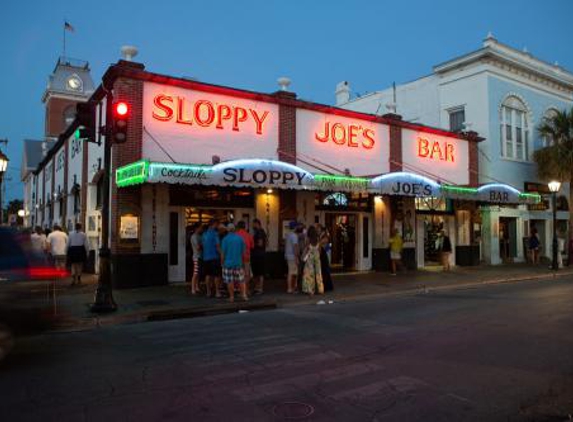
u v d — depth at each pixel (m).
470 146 23.36
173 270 14.84
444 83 26.14
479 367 6.27
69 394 5.30
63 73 56.41
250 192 16.45
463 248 22.58
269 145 16.58
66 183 23.48
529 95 26.53
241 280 11.92
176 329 8.95
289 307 11.76
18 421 4.56
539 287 15.48
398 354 6.96
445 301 12.34
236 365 6.45
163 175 12.31
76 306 10.91
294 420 4.57
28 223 46.06
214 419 4.59
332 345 7.54
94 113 10.54
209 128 15.32
